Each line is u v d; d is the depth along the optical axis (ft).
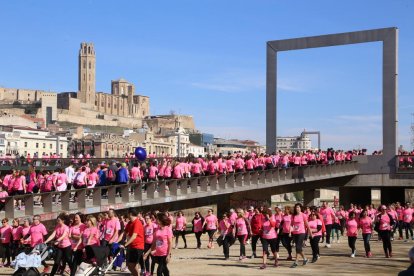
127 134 639.35
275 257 80.84
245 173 159.02
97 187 109.09
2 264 87.35
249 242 128.57
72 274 66.49
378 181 217.97
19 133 497.46
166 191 131.64
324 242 127.44
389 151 215.10
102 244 70.03
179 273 74.90
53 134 545.44
